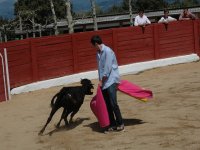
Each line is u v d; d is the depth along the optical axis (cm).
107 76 792
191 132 779
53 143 795
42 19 4556
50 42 1507
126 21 4400
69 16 2439
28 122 975
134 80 1509
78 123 917
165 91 1219
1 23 4725
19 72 1409
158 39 1808
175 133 780
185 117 892
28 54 1441
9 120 1012
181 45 1881
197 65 1780
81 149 739
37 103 1196
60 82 1512
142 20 1761
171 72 1633
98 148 734
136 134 794
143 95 823
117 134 805
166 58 1830
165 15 1841
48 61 1502
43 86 1464
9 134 888
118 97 1182
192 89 1213
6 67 1297
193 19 1920
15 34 4256
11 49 1382
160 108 997
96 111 820
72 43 1570
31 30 4316
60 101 841
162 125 841
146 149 704
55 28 2798
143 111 980
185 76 1491
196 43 1923
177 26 1867
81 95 850
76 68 1580
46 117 1008
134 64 1717
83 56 1599
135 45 1738
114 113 821
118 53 1691
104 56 784
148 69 1748
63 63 1546
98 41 782
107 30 1662
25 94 1369
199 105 995
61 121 947
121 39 1700
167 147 704
